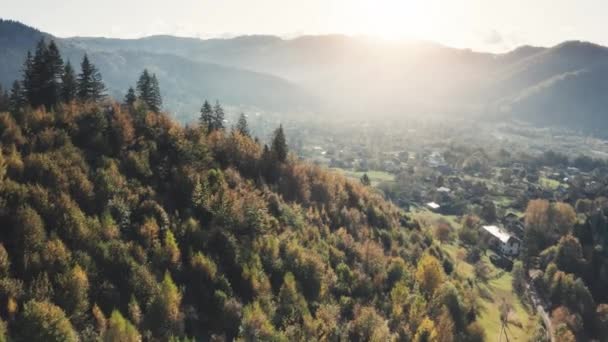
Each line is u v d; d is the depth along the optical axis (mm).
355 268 82688
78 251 53906
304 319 61438
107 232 58781
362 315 67125
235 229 73062
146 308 52750
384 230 106250
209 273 61469
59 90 94438
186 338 50938
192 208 73062
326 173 121062
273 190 98375
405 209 192000
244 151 102375
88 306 49625
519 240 144375
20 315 44469
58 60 94312
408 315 73125
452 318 77188
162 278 58000
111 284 53156
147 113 92438
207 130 108750
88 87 99188
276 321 61094
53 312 44375
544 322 99938
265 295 63781
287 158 117750
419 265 89688
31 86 90750
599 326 101812
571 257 122500
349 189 119438
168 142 86438
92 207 62875
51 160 65750
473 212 182000
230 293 61188
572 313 102688
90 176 67875
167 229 65125
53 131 74500
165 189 75375
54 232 54125
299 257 73375
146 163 76938
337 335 62781
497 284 118312
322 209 99562
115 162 74250
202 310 58000
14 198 56344
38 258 50562
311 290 70625
